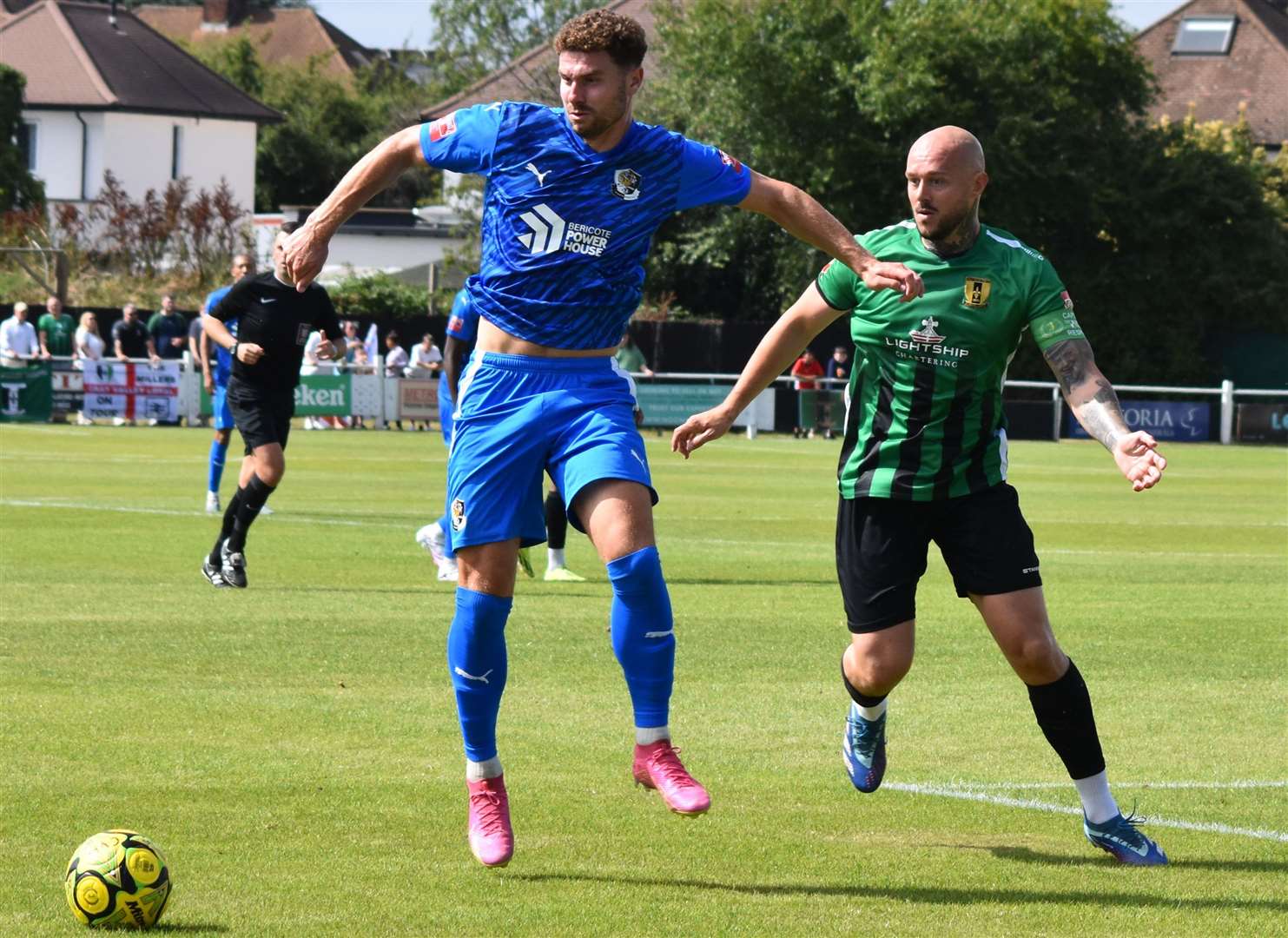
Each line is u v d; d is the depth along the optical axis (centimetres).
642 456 981
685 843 1044
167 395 6606
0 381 6400
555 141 966
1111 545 3150
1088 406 1013
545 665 1700
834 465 5431
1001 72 8850
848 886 955
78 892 845
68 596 2125
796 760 1299
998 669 1723
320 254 998
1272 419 7538
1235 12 12556
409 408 7025
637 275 994
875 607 1067
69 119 11975
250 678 1586
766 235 9194
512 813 1111
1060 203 9062
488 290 989
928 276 1043
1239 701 1575
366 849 1011
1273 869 1009
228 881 938
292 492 3919
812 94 8744
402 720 1406
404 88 16162
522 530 982
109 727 1352
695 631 1959
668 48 9294
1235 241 9306
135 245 9500
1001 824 1109
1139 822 1046
